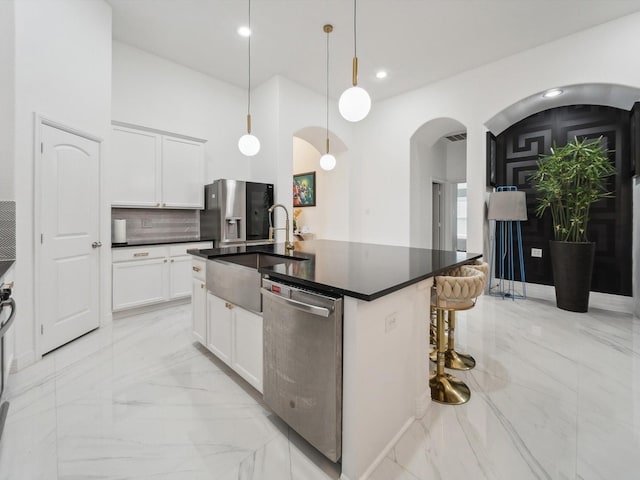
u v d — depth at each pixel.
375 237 5.33
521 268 4.18
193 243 3.72
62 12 2.41
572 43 3.37
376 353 1.27
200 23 3.21
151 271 3.35
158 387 1.90
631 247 3.54
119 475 1.24
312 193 6.18
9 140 2.03
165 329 2.88
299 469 1.28
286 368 1.44
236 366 1.92
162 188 3.65
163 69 3.87
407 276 1.41
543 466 1.29
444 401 1.75
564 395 1.82
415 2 2.89
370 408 1.25
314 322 1.27
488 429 1.52
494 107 3.95
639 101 3.23
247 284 1.77
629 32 3.06
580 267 3.38
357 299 1.14
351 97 2.12
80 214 2.62
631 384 1.93
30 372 2.06
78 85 2.56
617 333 2.80
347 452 1.20
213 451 1.38
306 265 1.73
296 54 3.80
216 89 4.42
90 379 1.99
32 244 2.18
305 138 5.36
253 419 1.61
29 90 2.15
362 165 5.50
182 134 3.90
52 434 1.47
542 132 4.18
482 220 4.09
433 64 4.02
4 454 1.34
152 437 1.46
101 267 2.87
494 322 3.10
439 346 1.91
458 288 1.61
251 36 3.43
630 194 3.55
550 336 2.73
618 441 1.43
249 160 4.80
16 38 2.05
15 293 2.07
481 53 3.76
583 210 3.49
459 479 1.22
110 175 3.24
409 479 1.22
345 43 3.56
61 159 2.42
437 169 6.12
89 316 2.75
